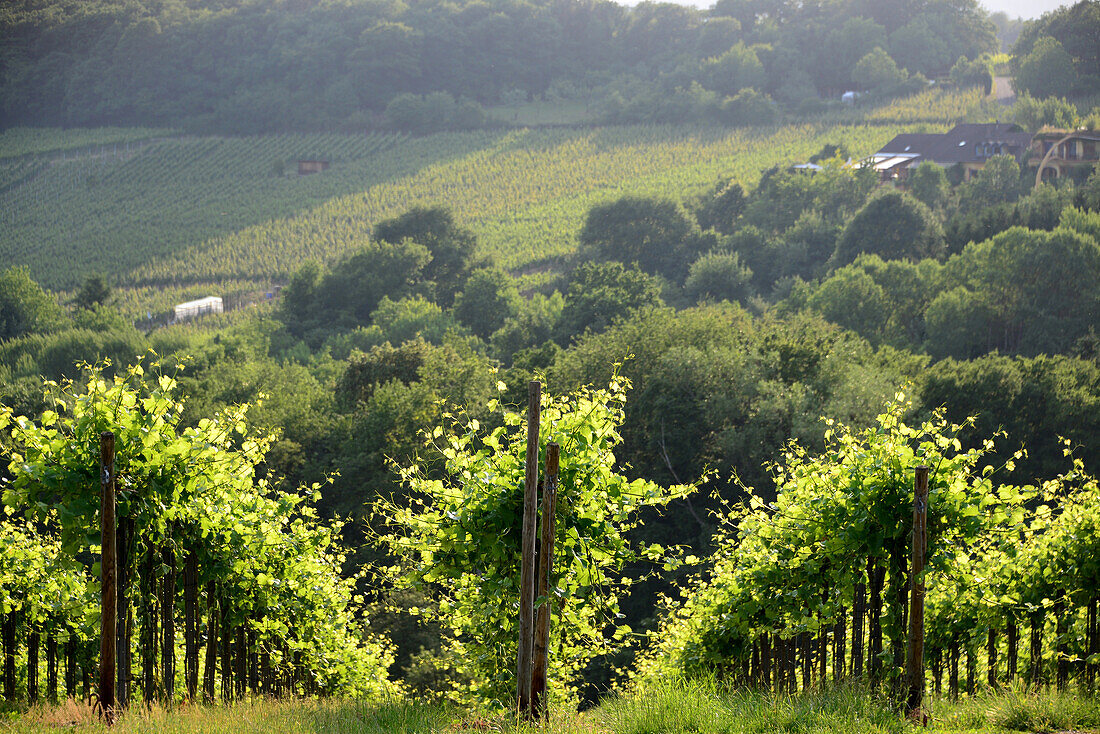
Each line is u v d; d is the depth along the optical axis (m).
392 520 16.92
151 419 15.33
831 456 17.61
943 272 100.19
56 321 151.75
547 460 13.73
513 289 137.50
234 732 13.56
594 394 16.19
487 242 195.75
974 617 19.75
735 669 22.28
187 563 17.69
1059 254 88.75
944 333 90.94
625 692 21.98
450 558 16.38
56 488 14.53
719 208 180.12
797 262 140.25
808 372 58.09
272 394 72.88
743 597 20.03
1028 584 19.08
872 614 17.11
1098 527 18.48
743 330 69.69
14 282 159.38
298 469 62.34
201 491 15.98
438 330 120.00
